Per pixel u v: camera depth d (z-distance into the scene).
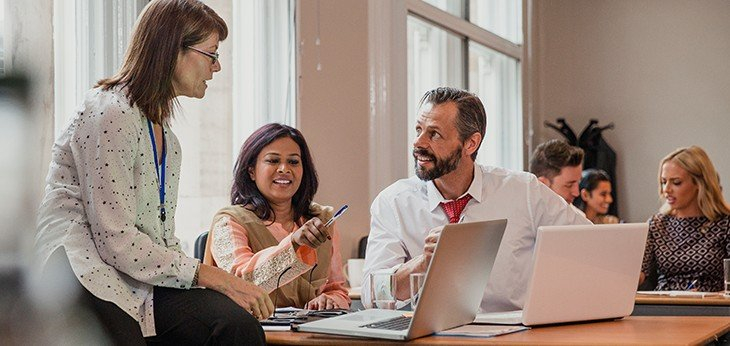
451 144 2.69
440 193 2.88
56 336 0.65
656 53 7.51
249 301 1.94
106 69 3.05
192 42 2.09
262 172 3.01
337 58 4.51
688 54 7.42
